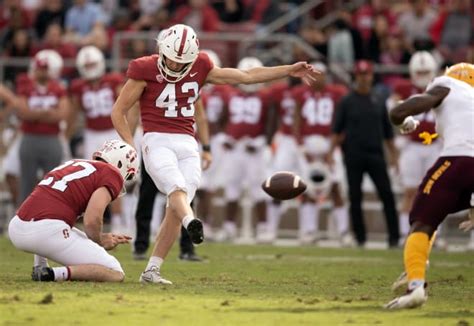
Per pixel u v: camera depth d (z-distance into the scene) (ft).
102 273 98.12
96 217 95.81
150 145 99.35
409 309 83.46
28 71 223.51
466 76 87.30
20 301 83.10
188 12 233.96
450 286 107.65
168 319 75.87
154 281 99.81
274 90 197.88
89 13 238.68
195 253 150.20
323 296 93.71
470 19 217.77
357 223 182.09
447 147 84.12
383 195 180.14
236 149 198.39
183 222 94.84
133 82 99.66
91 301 83.92
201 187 201.67
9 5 250.78
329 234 209.36
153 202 137.90
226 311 80.84
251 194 199.72
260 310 81.92
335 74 215.51
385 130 183.73
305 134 194.18
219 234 202.08
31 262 131.23
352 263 141.49
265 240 196.85
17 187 202.18
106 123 186.70
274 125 199.93
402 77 213.25
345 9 232.53
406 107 84.64
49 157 184.65
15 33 232.32
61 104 184.65
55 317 75.56
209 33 232.12
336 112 182.91
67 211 97.25
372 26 224.53
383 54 222.07
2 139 220.84
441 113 85.71
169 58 97.55
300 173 196.85
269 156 205.87
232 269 125.49
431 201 82.99
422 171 183.93
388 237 180.86
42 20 241.35
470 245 186.09
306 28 231.09
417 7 224.12
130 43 225.15
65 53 225.35
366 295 94.84
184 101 100.01
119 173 98.37
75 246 97.50
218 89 201.26
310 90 193.67
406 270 83.35
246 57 223.71
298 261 144.46
